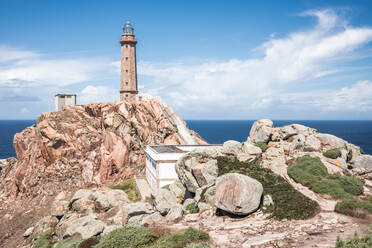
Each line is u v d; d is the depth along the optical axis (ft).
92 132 235.40
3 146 618.85
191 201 102.42
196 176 106.93
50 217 151.53
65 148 224.33
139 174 220.02
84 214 132.16
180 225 80.43
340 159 112.68
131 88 300.81
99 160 223.71
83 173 217.56
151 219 90.33
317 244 57.88
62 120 240.53
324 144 124.16
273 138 133.39
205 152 115.65
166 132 254.47
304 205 77.71
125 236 73.82
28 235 152.15
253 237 65.21
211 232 71.26
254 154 112.88
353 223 69.05
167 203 100.27
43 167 222.07
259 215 76.84
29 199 208.74
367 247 48.96
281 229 68.13
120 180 216.54
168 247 63.67
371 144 512.63
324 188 89.45
